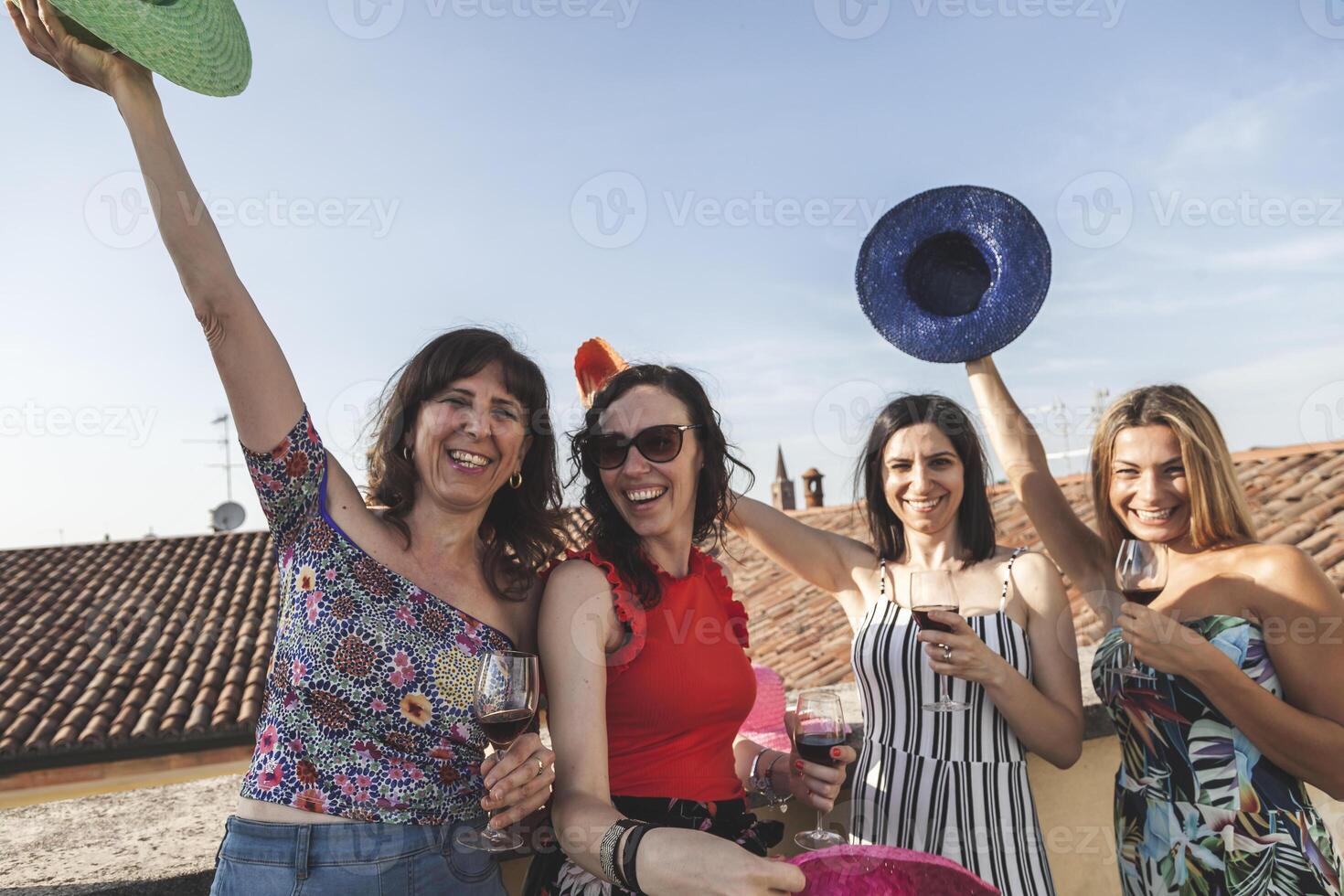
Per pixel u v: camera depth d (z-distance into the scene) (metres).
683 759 2.19
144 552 13.55
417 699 1.95
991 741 2.59
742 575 11.84
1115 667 2.55
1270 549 2.41
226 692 9.17
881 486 2.99
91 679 9.77
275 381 1.98
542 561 2.38
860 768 2.79
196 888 2.22
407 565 2.09
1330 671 2.29
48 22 1.87
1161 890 2.42
